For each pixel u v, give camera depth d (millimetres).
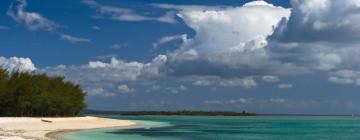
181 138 66562
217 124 141500
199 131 88875
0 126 72500
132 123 122500
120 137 64938
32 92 108688
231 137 71562
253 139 67688
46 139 47625
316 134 84688
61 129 77125
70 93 126312
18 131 64000
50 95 113625
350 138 73688
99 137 63219
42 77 117312
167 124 130375
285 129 106562
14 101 105875
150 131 84312
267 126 127625
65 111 124188
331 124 158625
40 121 88750
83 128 85875
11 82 105750
